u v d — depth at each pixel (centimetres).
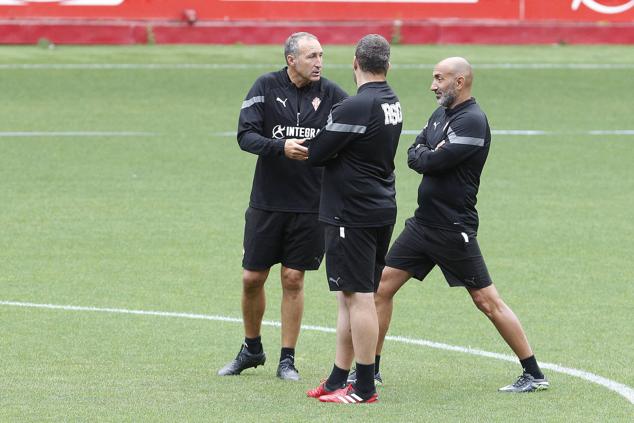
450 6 9562
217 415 2725
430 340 3525
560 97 8175
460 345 3469
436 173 2927
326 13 9431
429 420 2700
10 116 7356
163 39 9325
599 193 5809
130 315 3766
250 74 8556
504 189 5850
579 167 6391
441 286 4194
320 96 3120
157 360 3266
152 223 5091
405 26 9475
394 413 2758
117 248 4672
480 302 2977
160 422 2662
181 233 4928
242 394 2930
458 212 2936
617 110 7888
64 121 7275
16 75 8325
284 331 3147
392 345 3466
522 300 4003
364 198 2800
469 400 2884
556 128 7388
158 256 4559
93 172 6091
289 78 3117
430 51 9300
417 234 2988
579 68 8938
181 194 5653
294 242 3119
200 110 7631
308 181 3102
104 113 7506
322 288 4166
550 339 3531
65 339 3466
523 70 8825
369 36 2831
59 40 9194
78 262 4456
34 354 3291
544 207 5491
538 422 2697
